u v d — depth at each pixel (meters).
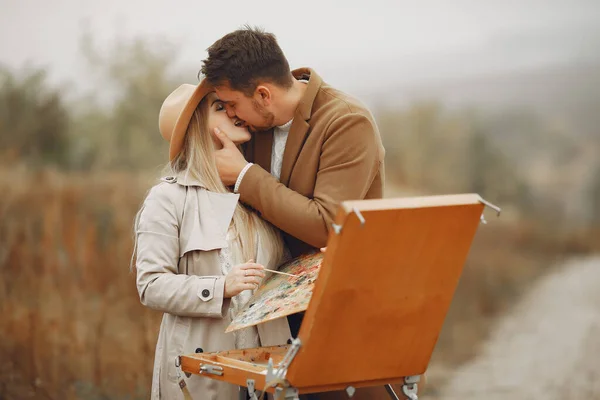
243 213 3.22
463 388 6.95
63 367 5.85
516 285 11.19
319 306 2.32
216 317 3.00
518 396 6.66
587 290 10.63
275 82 3.21
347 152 3.20
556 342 8.32
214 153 3.23
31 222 7.51
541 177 15.34
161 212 3.10
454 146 15.27
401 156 14.92
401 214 2.29
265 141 3.38
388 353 2.49
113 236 7.48
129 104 11.73
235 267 3.00
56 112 11.05
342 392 3.35
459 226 2.40
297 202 3.14
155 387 3.12
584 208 14.71
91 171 10.52
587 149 15.74
